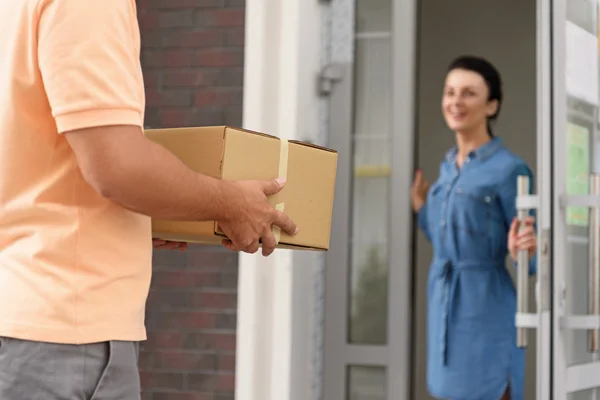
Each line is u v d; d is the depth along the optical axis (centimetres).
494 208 427
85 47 138
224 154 153
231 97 401
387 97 411
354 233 411
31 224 146
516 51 572
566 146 358
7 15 149
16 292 143
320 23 412
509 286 427
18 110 146
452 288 429
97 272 144
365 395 405
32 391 140
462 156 440
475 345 425
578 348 366
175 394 397
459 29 578
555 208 354
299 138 389
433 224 434
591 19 378
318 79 411
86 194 145
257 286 384
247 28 392
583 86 371
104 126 136
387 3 412
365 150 412
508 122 572
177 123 405
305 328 396
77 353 142
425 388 555
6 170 147
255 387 382
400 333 403
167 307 401
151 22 411
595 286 368
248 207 151
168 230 160
